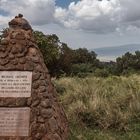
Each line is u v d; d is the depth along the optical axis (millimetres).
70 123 12289
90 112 12875
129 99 14430
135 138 11227
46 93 9086
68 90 17266
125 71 44312
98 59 55688
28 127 8922
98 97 14562
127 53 51969
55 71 33188
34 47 9352
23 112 8992
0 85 9141
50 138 8812
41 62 9359
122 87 17266
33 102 9023
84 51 53469
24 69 9180
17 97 9062
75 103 13875
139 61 50062
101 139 11164
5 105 9031
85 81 20719
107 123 12297
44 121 8922
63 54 35969
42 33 27844
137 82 18438
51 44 29047
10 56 9242
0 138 8906
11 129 8938
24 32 9414
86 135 11461
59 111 9539
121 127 12055
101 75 36719
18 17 9562
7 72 9172
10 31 9438
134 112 13148
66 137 9453
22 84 9117
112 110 13016
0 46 9305
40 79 9156
